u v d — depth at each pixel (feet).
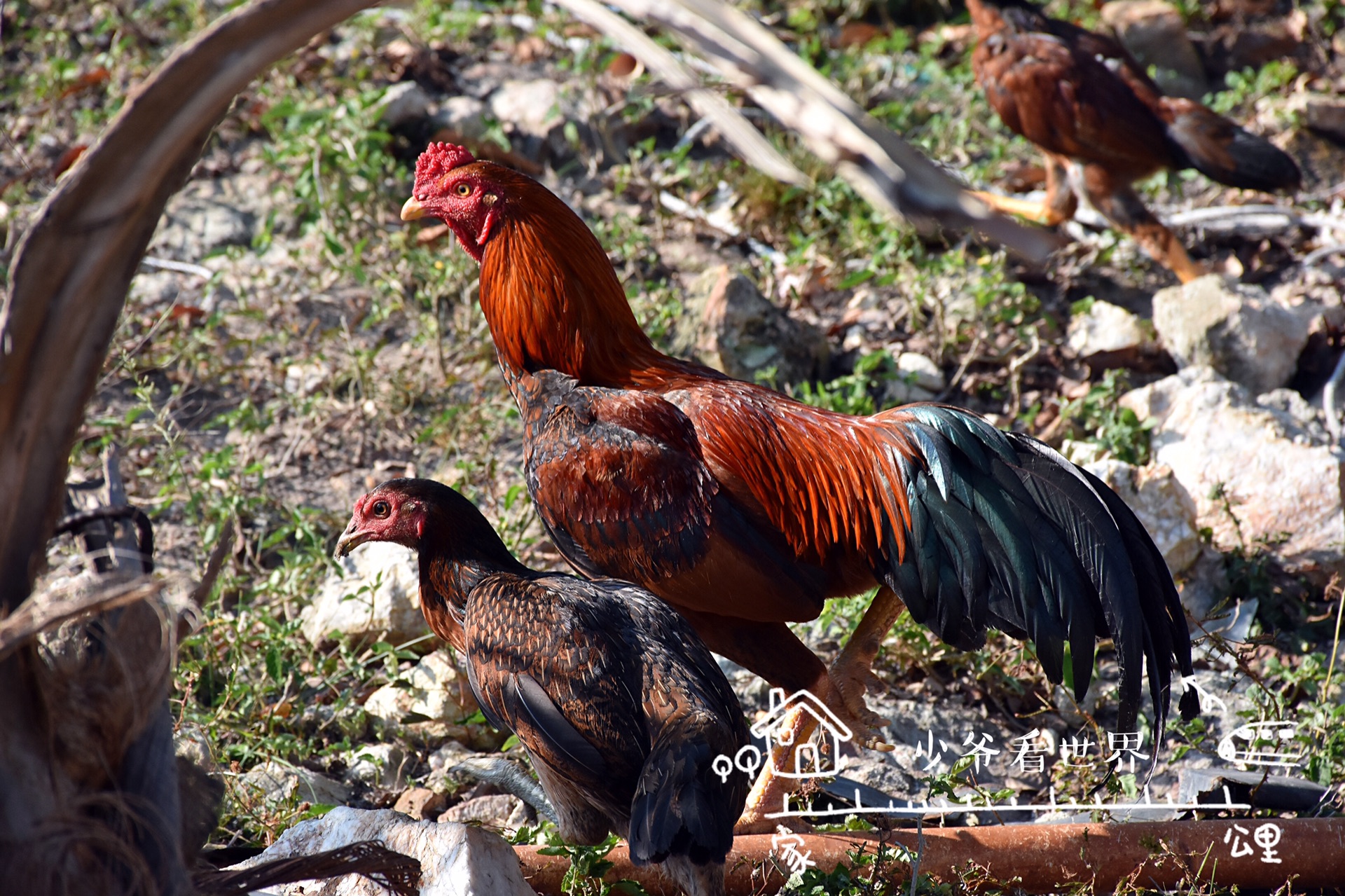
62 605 7.86
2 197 27.30
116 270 7.94
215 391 24.14
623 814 13.15
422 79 31.45
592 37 32.30
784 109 4.78
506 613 13.37
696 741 11.87
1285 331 24.30
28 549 8.31
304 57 31.55
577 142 29.50
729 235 27.91
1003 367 25.05
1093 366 25.11
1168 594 15.20
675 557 14.73
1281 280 27.22
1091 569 14.87
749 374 23.79
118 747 8.84
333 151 26.81
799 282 26.50
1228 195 29.55
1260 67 34.14
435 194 16.22
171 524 21.15
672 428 15.11
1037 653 14.98
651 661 12.96
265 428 22.79
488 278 16.21
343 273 25.44
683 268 27.14
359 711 17.38
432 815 16.06
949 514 15.21
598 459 14.73
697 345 23.99
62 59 31.24
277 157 26.99
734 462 15.24
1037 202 27.48
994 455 15.43
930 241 27.71
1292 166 24.67
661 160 29.91
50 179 28.37
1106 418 22.80
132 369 21.31
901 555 15.31
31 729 8.60
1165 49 33.55
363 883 12.21
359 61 31.73
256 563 20.24
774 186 27.89
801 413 15.89
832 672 16.01
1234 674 18.51
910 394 24.29
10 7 32.71
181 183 7.95
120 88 30.63
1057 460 15.35
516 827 15.57
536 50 32.99
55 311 7.76
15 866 8.48
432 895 11.80
